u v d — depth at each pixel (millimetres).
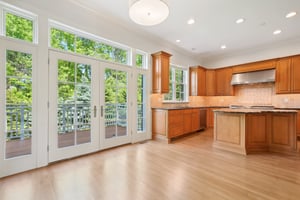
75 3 3010
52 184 2062
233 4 2979
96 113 3379
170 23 3738
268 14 3330
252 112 3264
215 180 2178
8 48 2303
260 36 4516
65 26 2951
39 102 2604
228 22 3691
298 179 2203
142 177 2260
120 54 3984
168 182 2125
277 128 3383
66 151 2932
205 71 6500
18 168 2391
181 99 6156
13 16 2463
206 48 5578
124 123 3979
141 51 4410
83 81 3195
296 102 4859
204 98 6949
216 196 1812
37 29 2586
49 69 2719
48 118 2715
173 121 4363
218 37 4594
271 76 5008
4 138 2287
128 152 3373
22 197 1787
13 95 2389
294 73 4668
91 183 2092
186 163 2771
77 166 2631
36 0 2561
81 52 3260
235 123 3381
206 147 3754
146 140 4438
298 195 1828
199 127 5609
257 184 2070
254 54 5664
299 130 4422
